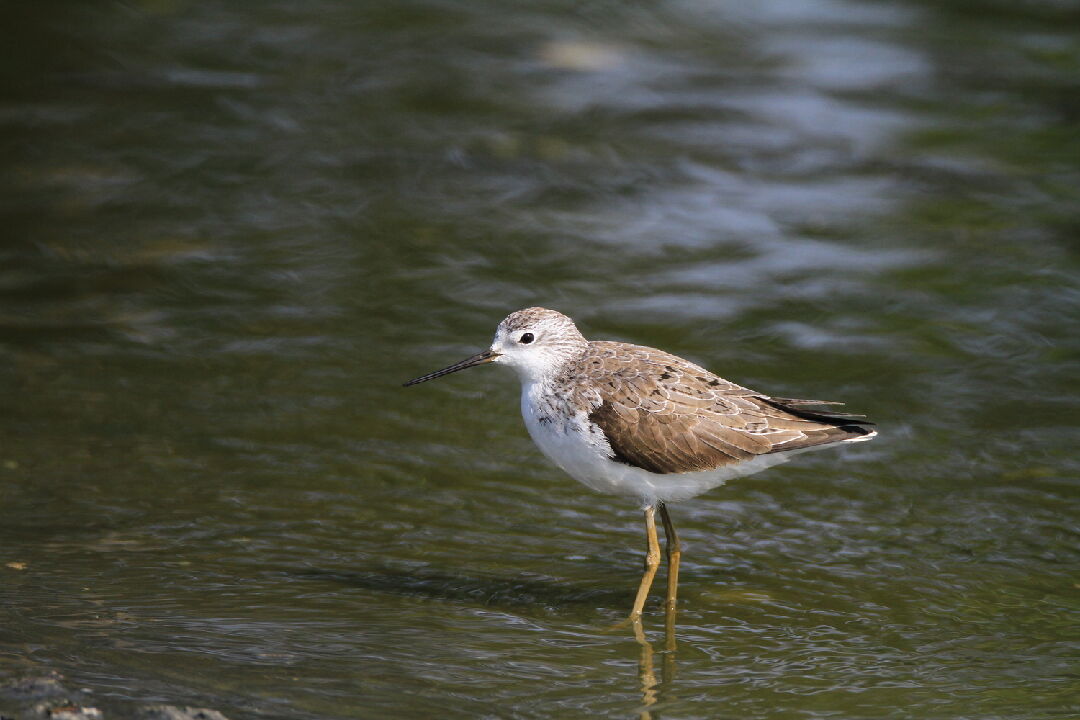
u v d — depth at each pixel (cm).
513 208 1914
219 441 1335
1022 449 1341
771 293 1684
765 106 2252
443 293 1681
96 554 1088
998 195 1938
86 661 879
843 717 887
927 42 2492
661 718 878
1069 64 2369
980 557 1141
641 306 1648
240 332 1584
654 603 1067
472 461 1326
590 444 1051
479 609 1040
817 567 1128
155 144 2066
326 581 1070
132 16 2536
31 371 1471
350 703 857
